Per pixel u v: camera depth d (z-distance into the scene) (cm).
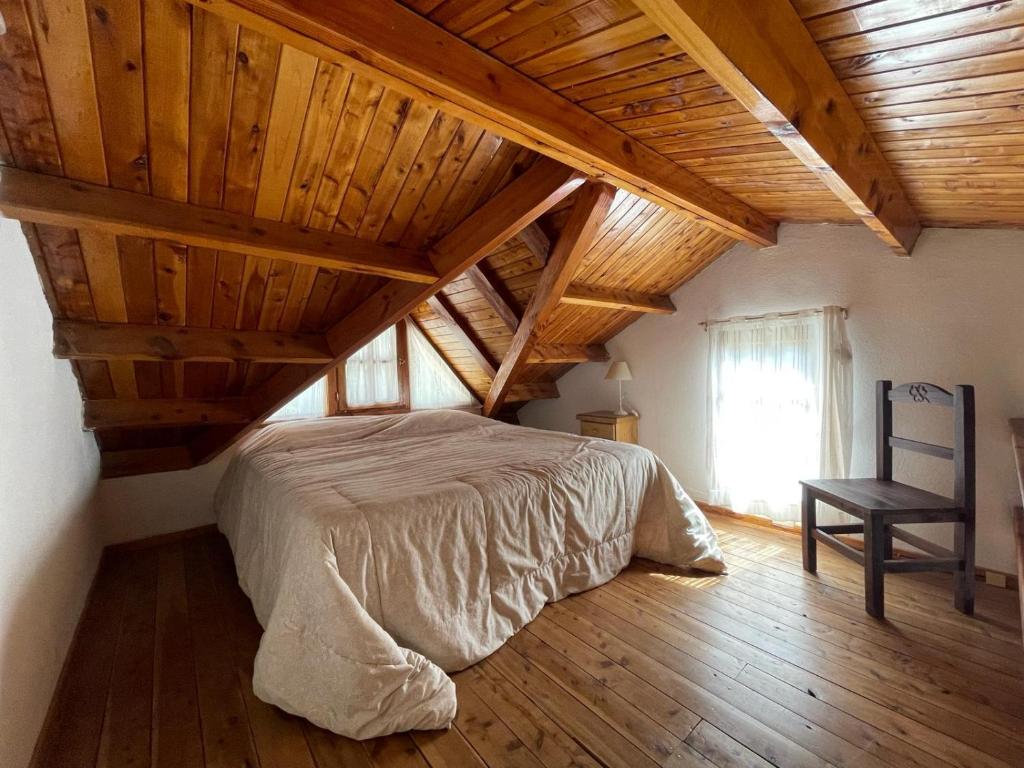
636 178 202
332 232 208
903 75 128
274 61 136
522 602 227
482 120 149
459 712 170
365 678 160
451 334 441
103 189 153
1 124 127
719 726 160
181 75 131
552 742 155
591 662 197
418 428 389
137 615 241
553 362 450
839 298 319
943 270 277
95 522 294
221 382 292
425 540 202
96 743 157
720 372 384
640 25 120
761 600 246
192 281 207
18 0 103
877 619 225
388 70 123
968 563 226
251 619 237
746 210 300
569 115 167
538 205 212
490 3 118
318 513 192
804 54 124
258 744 157
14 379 151
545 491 249
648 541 299
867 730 157
